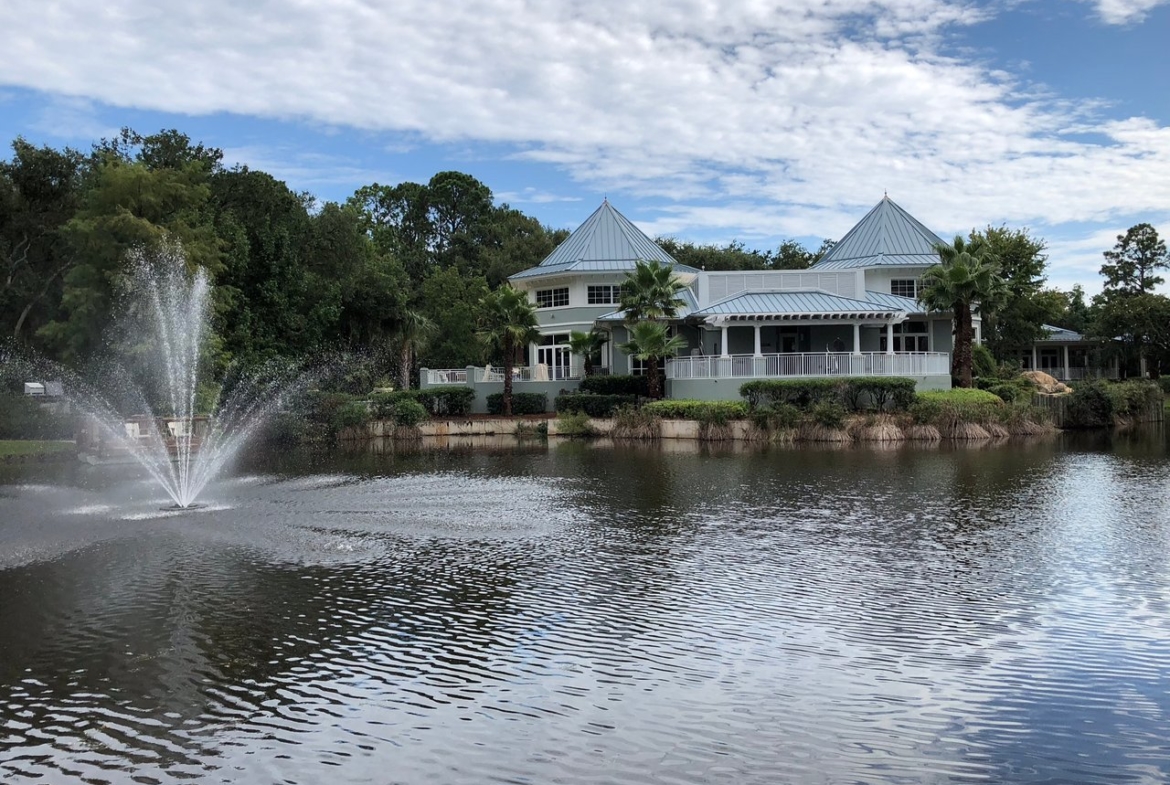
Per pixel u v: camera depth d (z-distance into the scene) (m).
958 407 35.75
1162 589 11.50
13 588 12.03
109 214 37.31
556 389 45.62
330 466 28.27
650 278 38.91
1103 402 41.62
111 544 14.90
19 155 40.88
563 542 14.87
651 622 10.31
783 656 9.14
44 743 7.38
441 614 10.73
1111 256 67.31
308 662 9.16
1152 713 7.73
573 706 7.97
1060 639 9.59
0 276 42.09
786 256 79.00
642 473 24.81
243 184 49.41
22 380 40.25
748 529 15.87
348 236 55.62
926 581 12.01
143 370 37.12
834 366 39.38
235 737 7.46
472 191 86.69
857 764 6.88
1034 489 20.72
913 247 50.69
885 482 22.16
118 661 9.22
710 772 6.76
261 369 42.44
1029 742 7.22
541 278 49.22
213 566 13.25
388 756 7.08
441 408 44.25
